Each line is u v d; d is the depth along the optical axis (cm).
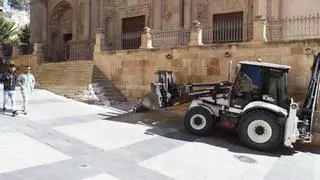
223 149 1095
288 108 1167
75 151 898
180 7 2288
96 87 1909
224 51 1578
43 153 854
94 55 2102
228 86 1289
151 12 2473
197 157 967
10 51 2972
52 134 1043
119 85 1973
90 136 1073
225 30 2102
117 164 828
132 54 1912
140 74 1883
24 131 1041
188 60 1689
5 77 1301
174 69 1739
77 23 2878
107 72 2033
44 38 3117
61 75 2158
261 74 1204
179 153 988
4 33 3775
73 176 720
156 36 2194
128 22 2653
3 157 792
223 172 854
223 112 1233
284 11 1936
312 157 1101
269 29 1906
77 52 2795
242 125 1150
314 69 1234
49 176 708
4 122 1131
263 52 1473
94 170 770
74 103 1719
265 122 1118
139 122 1404
